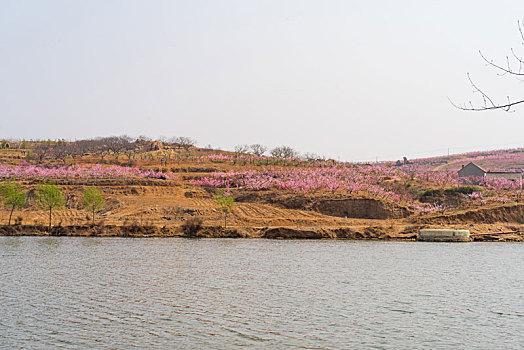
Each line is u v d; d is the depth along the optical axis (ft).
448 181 639.76
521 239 360.07
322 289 174.70
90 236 358.43
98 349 108.68
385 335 121.70
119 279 187.32
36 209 450.71
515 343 116.78
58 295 157.38
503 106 44.34
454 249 305.53
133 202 468.34
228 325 128.06
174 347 110.83
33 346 109.81
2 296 154.30
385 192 517.96
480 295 167.53
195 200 496.64
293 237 366.22
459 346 114.52
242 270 213.87
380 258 259.39
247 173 577.84
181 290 169.07
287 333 122.21
